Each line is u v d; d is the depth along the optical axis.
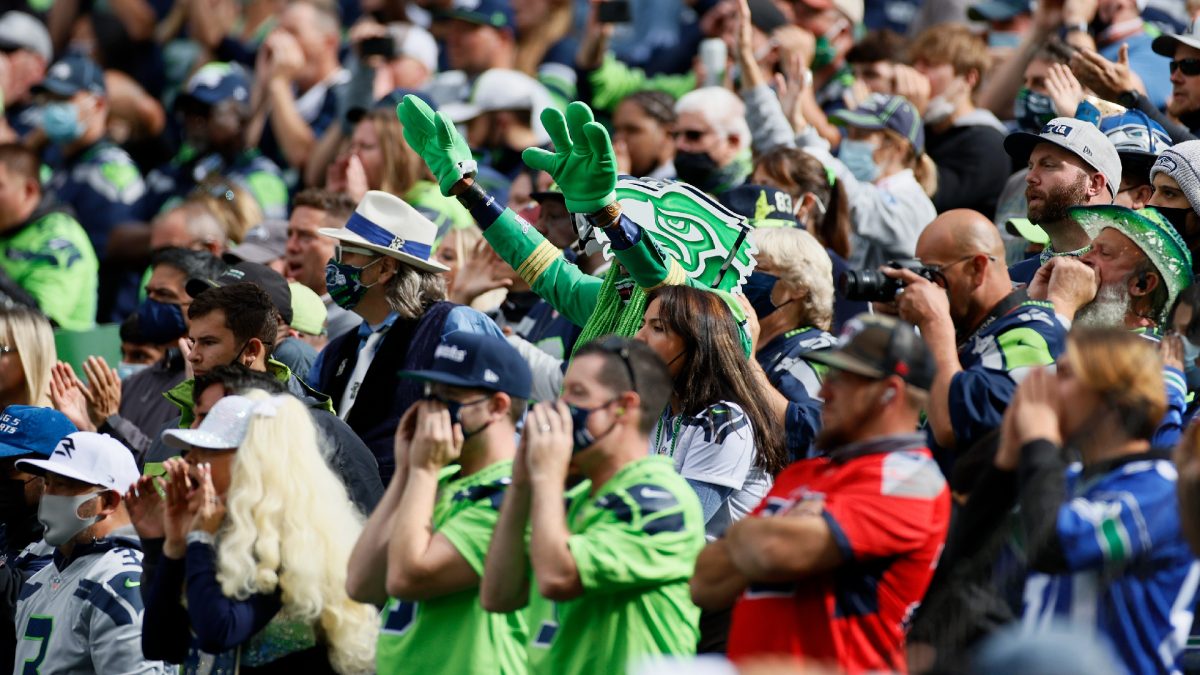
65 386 26.34
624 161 31.41
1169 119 24.61
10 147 35.34
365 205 22.73
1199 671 16.91
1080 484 15.08
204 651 17.78
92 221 39.12
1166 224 19.94
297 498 18.30
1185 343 18.56
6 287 31.89
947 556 15.69
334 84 40.38
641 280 20.75
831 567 15.12
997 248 19.84
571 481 17.48
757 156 30.23
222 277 25.97
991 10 35.12
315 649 18.28
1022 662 10.84
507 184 33.28
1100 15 30.19
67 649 21.02
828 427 15.70
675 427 20.20
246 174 38.28
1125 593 14.75
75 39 47.72
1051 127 22.44
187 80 45.97
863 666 15.24
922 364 15.59
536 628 16.95
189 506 18.48
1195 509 14.18
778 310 22.66
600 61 38.38
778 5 34.41
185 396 22.30
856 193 27.91
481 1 38.44
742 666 12.35
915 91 30.31
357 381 22.89
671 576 16.05
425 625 17.12
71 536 21.47
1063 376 15.36
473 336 17.39
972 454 17.02
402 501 16.98
